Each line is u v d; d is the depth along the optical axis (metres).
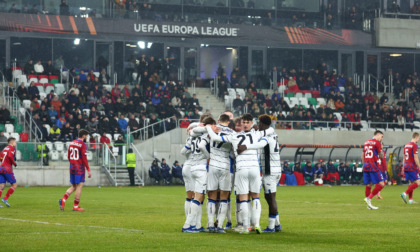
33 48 100.06
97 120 86.25
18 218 31.67
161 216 33.06
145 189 69.62
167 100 93.38
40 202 45.19
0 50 98.19
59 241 22.17
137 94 93.81
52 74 96.06
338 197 53.56
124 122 88.88
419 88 114.12
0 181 40.88
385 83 114.62
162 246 21.03
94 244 21.44
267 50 113.56
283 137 93.81
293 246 21.17
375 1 115.88
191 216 25.47
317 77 109.00
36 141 81.50
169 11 106.56
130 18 101.25
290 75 108.44
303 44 112.56
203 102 102.12
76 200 37.38
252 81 106.25
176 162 83.75
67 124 82.94
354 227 27.67
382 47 113.88
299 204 44.09
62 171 78.25
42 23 96.88
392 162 89.50
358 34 112.25
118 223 28.97
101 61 100.44
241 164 24.84
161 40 105.81
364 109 104.38
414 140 44.69
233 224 29.33
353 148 96.75
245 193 24.94
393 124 102.69
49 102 88.00
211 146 25.33
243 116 25.05
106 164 80.75
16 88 93.06
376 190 39.28
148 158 86.38
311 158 95.06
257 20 107.06
